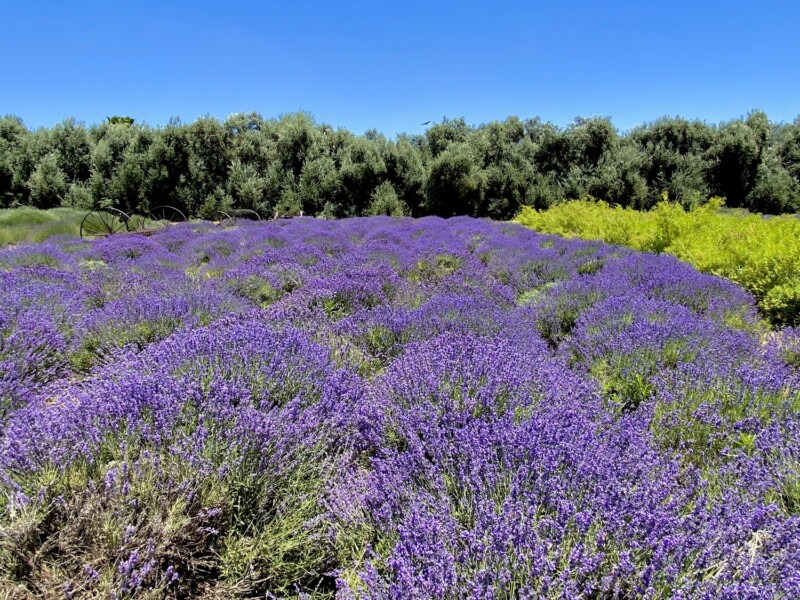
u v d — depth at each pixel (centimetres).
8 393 316
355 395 318
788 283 647
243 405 265
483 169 2925
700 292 603
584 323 488
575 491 200
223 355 317
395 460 240
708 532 174
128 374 284
